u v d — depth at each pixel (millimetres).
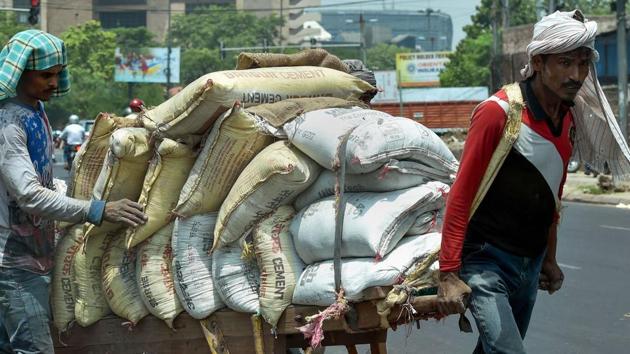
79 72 88312
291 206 4695
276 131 4652
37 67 4602
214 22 122438
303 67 5301
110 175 4828
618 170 4277
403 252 4203
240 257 4680
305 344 4691
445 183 4523
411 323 4188
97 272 4941
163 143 4734
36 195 4512
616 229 14352
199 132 4844
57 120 81125
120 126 4973
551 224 4047
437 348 7148
